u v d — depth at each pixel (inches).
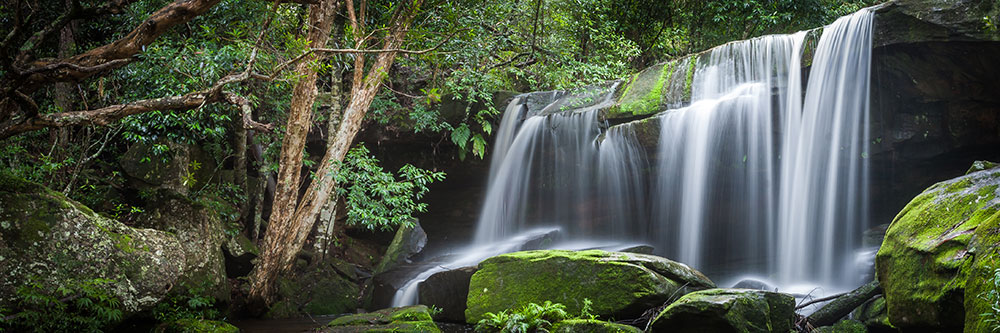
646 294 238.7
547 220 419.8
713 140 344.2
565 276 262.4
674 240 360.2
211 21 319.3
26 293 207.5
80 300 213.5
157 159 371.2
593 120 377.4
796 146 326.6
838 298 234.8
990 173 191.5
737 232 358.6
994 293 135.2
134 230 261.0
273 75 196.9
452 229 470.6
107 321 225.3
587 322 222.7
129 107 173.9
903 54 301.6
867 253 305.1
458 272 309.6
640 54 506.6
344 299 372.8
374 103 410.0
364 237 475.2
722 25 514.3
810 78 325.4
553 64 415.8
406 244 433.7
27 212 227.0
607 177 378.9
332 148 321.4
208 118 371.9
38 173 313.3
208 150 400.8
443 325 290.5
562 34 439.5
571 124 387.5
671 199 360.5
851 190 327.9
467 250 428.1
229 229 358.9
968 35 272.8
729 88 356.2
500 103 429.7
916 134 318.7
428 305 321.4
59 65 152.3
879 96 317.7
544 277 268.2
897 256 191.8
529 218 420.8
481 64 420.2
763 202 346.9
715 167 348.8
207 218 312.8
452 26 321.4
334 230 443.5
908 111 320.8
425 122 402.9
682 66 378.6
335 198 403.5
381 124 437.7
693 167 347.6
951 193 193.0
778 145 338.3
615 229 398.3
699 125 346.9
